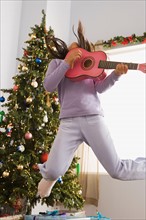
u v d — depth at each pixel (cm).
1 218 226
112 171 161
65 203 256
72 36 417
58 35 401
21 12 409
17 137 260
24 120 261
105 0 400
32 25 393
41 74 274
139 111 349
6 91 279
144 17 363
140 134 342
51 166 160
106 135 162
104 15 394
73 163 278
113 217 327
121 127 354
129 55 363
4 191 248
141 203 317
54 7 400
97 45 372
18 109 271
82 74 171
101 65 172
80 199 277
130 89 359
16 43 396
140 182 323
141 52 357
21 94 265
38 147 263
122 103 360
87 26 404
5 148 259
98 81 178
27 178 240
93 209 337
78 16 418
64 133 165
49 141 269
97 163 338
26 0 409
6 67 377
